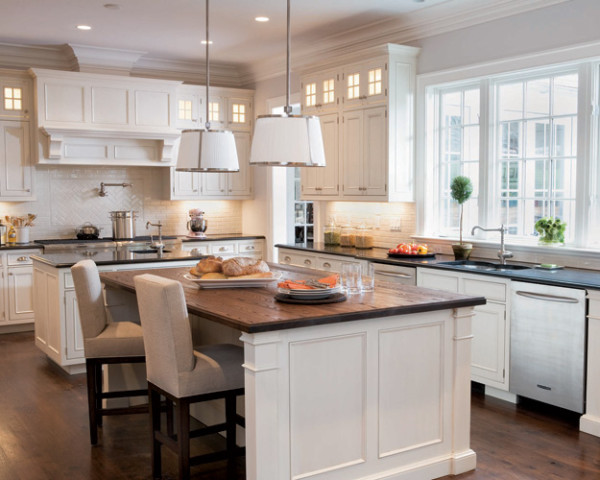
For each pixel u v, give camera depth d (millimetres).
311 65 6449
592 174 4617
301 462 2904
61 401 4598
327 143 6371
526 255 5000
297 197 9016
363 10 5609
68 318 5156
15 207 7234
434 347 3277
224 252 7836
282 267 4688
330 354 2953
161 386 3168
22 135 6902
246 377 2807
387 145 5699
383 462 3148
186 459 3039
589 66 4570
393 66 5684
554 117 4922
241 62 7844
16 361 5699
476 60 5312
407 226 6090
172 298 2965
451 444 3369
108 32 6379
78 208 7613
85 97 6957
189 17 5816
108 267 5188
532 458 3531
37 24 6062
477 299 3312
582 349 3902
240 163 8148
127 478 3344
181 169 3879
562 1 4645
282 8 5539
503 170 5336
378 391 3104
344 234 6594
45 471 3432
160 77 7816
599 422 3820
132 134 7172
